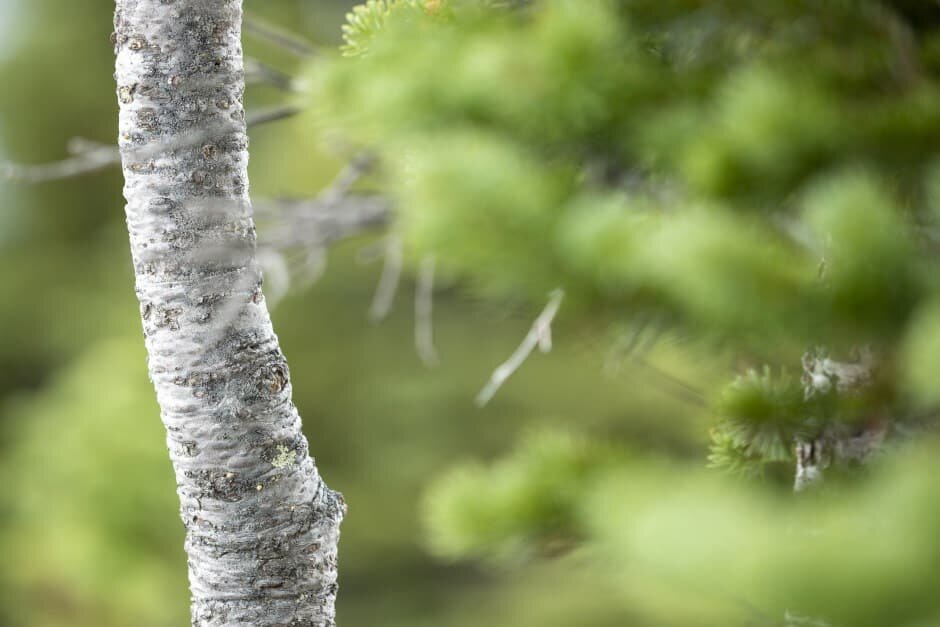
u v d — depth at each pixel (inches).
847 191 73.3
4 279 478.3
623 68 81.7
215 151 80.2
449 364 434.9
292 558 81.0
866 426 74.5
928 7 82.0
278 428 80.8
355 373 439.8
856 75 80.4
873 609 69.0
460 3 83.9
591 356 81.1
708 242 73.2
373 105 83.4
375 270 418.6
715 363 75.7
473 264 75.8
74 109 486.3
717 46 83.0
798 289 73.0
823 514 71.1
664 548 69.4
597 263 74.4
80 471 315.3
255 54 236.8
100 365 339.0
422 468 432.5
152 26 80.0
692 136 80.8
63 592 311.1
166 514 316.8
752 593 69.2
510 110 82.0
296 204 127.3
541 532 79.7
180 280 80.2
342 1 335.6
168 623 318.0
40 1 488.4
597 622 348.5
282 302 431.2
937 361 70.3
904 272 72.9
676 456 79.4
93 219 497.7
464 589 432.5
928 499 69.2
